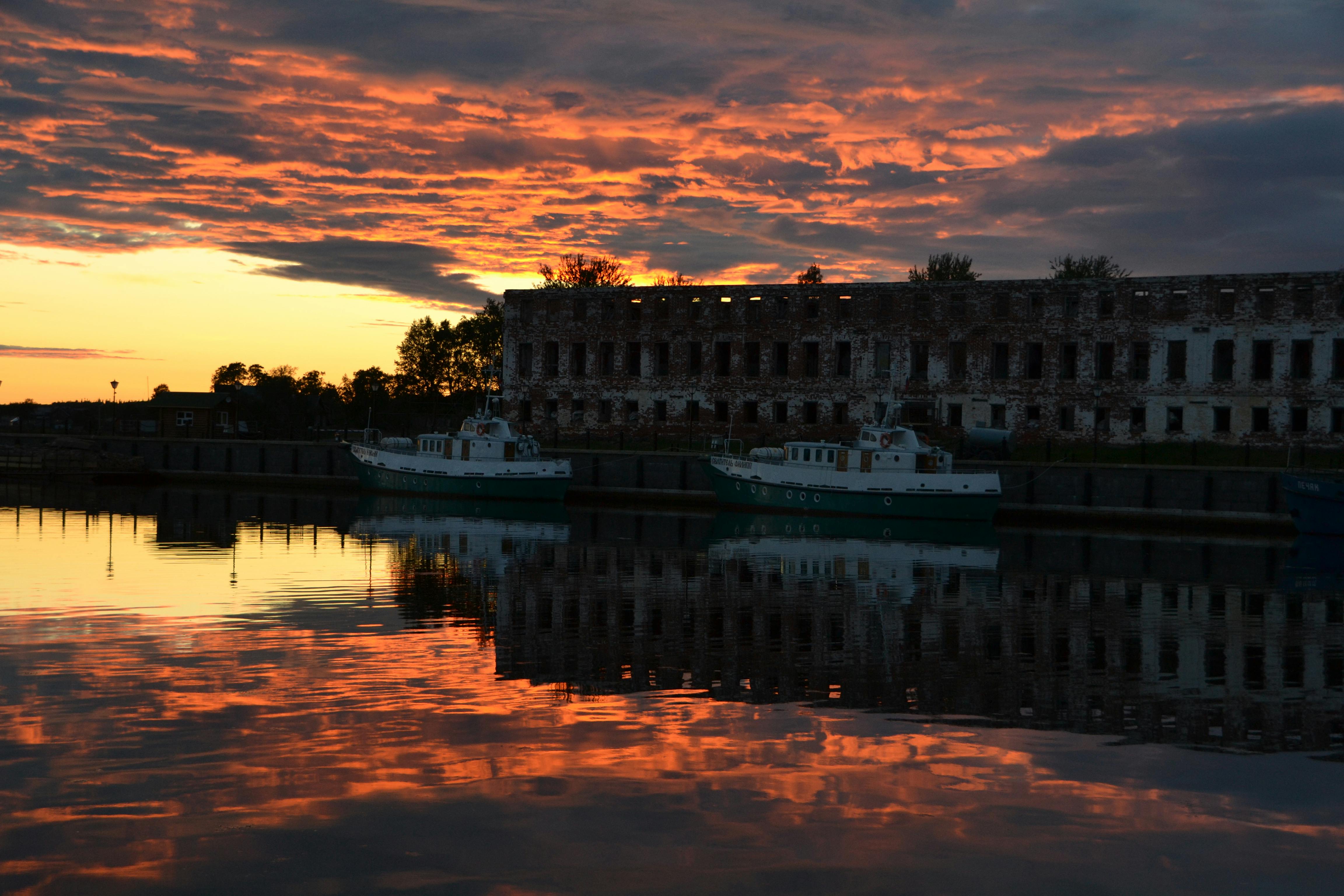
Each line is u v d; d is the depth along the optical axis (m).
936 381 76.94
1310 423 68.12
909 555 40.72
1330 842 12.17
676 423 83.62
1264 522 52.75
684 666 20.42
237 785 13.45
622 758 14.66
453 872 11.20
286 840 11.89
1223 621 26.69
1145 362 72.50
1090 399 73.06
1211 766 14.69
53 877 10.98
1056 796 13.50
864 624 25.41
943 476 54.28
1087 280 73.25
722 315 82.50
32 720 16.02
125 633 22.70
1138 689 19.16
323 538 43.28
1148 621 26.59
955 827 12.49
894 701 17.98
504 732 15.73
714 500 63.34
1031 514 57.28
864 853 11.76
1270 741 15.91
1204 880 11.25
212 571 32.91
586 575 33.12
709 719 16.66
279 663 19.98
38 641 21.72
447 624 24.42
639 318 85.56
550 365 87.56
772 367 81.06
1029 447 73.62
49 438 84.88
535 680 19.05
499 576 32.59
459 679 19.02
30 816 12.45
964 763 14.66
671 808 12.91
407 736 15.48
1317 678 20.16
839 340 79.25
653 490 65.25
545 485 63.56
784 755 14.91
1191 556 42.28
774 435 80.75
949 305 76.62
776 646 22.56
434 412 123.94
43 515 52.00
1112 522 55.91
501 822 12.45
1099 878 11.26
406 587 30.11
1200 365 70.75
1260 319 69.44
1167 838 12.24
